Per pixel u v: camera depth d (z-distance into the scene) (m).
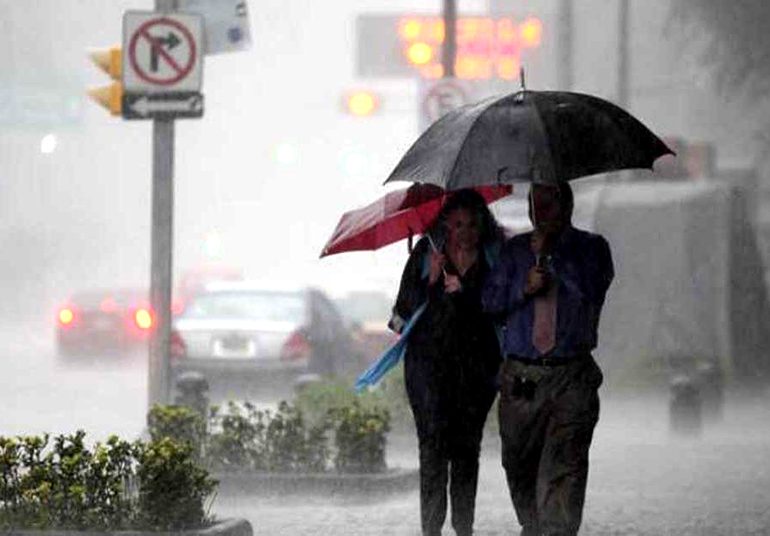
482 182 21.75
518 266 22.20
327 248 24.89
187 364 59.19
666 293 62.06
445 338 24.16
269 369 59.00
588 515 32.19
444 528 27.86
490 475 39.50
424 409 24.27
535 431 22.17
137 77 40.62
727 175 83.94
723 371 61.81
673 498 35.34
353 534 28.91
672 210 62.19
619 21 93.06
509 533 28.78
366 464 36.00
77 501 25.08
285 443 36.03
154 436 35.97
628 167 21.97
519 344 22.16
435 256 24.16
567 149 21.80
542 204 22.19
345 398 43.66
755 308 63.47
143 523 25.09
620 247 62.44
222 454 35.84
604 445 48.38
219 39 42.25
